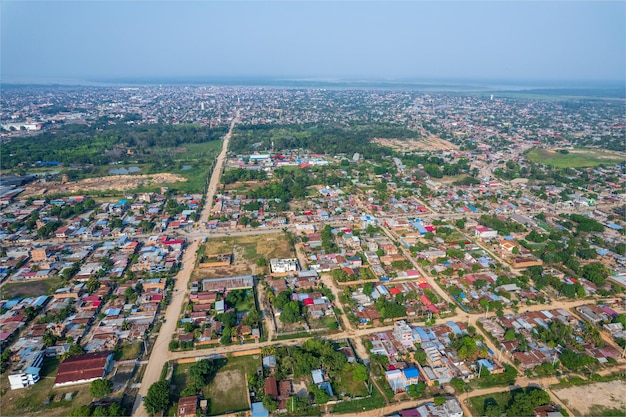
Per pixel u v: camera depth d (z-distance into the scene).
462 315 171.12
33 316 168.50
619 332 159.12
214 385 132.25
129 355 146.00
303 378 135.25
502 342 151.62
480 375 135.38
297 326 163.38
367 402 125.94
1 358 140.75
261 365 140.38
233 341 153.62
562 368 141.25
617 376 137.50
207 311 170.88
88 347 147.75
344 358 137.38
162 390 122.88
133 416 120.25
